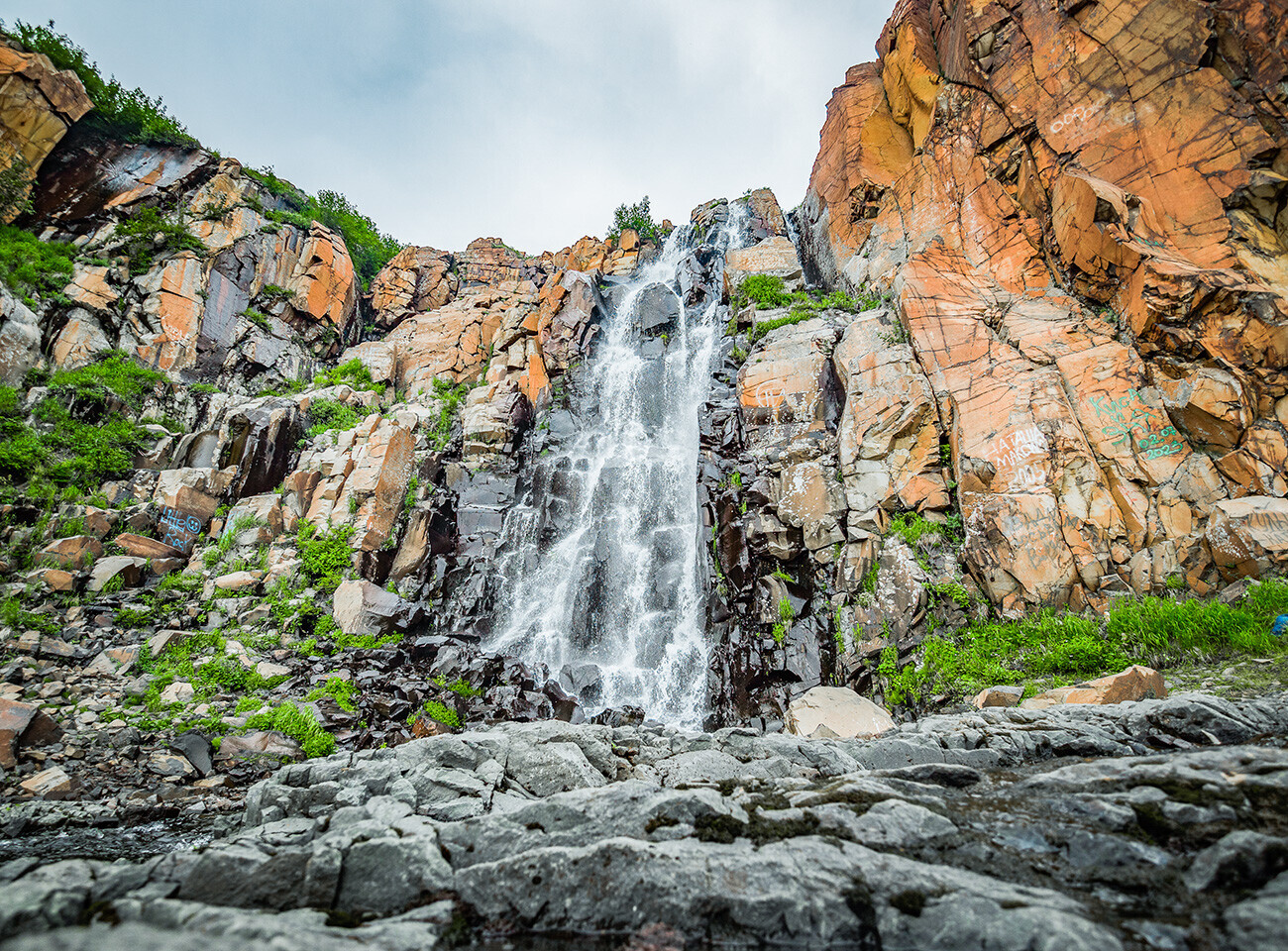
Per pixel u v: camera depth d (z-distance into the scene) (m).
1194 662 8.72
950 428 13.94
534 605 18.69
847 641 13.01
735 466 17.03
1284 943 2.31
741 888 3.26
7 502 14.66
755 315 20.48
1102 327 13.12
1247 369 10.62
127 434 17.88
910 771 4.89
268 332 24.16
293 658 14.05
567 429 22.45
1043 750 5.57
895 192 19.47
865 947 2.96
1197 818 3.37
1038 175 14.97
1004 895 2.90
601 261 33.81
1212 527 10.03
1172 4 12.68
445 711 13.41
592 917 3.35
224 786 9.73
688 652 15.66
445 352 26.62
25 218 20.88
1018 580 11.73
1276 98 11.34
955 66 17.41
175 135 24.98
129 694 11.46
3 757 9.10
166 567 15.68
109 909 3.04
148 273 21.66
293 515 18.05
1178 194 12.26
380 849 3.84
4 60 20.62
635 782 4.40
